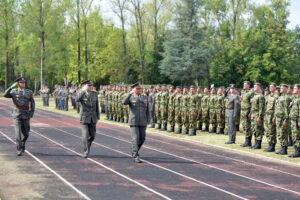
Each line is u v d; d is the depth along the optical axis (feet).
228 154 36.17
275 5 168.14
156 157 32.89
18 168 26.63
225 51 163.94
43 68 157.69
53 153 32.99
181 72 146.92
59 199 19.49
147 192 21.30
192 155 34.68
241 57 159.74
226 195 21.21
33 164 28.04
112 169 27.20
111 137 46.14
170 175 25.85
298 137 34.40
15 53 192.34
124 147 38.06
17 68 180.96
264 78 154.40
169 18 169.68
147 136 49.01
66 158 30.81
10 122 61.41
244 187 23.20
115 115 69.82
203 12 174.09
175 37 150.00
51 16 153.58
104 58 187.11
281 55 154.81
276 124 36.27
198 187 22.81
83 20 157.07
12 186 21.90
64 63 168.86
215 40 168.96
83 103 31.37
